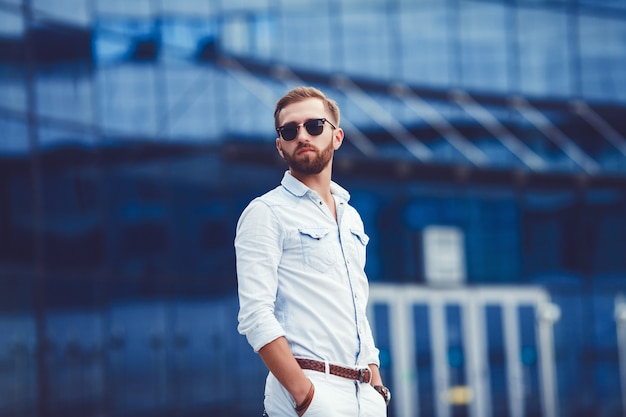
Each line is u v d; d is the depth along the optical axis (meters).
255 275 3.47
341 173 19.12
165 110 17.38
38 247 14.09
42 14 14.90
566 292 20.56
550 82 21.34
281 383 3.40
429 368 19.12
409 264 19.44
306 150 3.56
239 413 17.66
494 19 21.06
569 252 20.64
